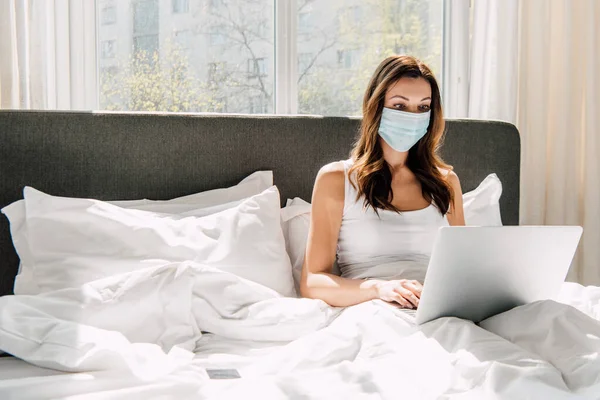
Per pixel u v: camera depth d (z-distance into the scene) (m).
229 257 2.12
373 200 2.24
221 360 1.69
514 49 3.14
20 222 2.09
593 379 1.38
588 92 3.21
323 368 1.53
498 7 3.15
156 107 2.83
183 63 2.86
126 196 2.38
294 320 1.90
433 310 1.74
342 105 3.16
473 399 1.32
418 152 2.36
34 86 2.47
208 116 2.51
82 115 2.34
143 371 1.48
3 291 2.21
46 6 2.47
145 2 2.78
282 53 3.01
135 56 2.78
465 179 2.89
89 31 2.61
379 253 2.25
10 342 1.58
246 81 2.98
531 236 1.71
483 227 1.64
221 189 2.47
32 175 2.27
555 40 3.25
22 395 1.35
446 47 3.29
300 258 2.38
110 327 1.74
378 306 1.90
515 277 1.77
